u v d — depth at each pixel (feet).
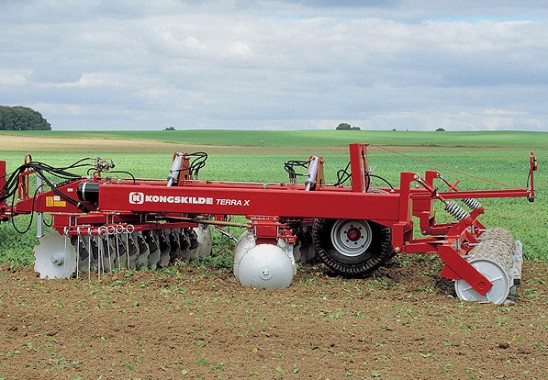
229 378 25.21
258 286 39.40
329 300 37.06
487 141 404.16
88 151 281.13
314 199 40.88
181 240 48.91
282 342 29.35
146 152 279.49
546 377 25.64
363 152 43.86
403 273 45.52
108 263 43.24
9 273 43.14
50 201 45.44
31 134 430.20
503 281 36.63
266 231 40.70
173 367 26.37
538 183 144.05
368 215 40.42
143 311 33.94
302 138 421.18
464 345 29.14
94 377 25.25
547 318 33.71
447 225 47.70
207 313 33.58
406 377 25.46
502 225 72.23
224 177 148.66
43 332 30.58
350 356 27.71
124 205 43.29
